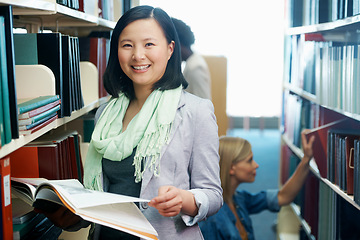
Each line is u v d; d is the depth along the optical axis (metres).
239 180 2.49
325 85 2.28
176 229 1.34
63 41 1.71
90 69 2.36
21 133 1.22
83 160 2.27
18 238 1.26
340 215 2.06
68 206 1.11
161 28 1.36
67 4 1.72
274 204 2.74
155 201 1.18
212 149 1.36
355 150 1.73
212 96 4.79
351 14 1.81
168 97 1.38
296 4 3.16
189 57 3.55
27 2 1.25
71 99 1.75
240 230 2.48
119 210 1.22
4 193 1.16
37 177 1.60
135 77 1.37
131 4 2.88
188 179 1.37
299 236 3.14
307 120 2.89
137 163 1.34
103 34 2.67
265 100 7.28
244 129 7.39
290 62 3.45
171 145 1.33
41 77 1.58
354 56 1.79
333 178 2.11
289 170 3.35
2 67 1.08
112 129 1.45
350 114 1.84
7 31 1.12
